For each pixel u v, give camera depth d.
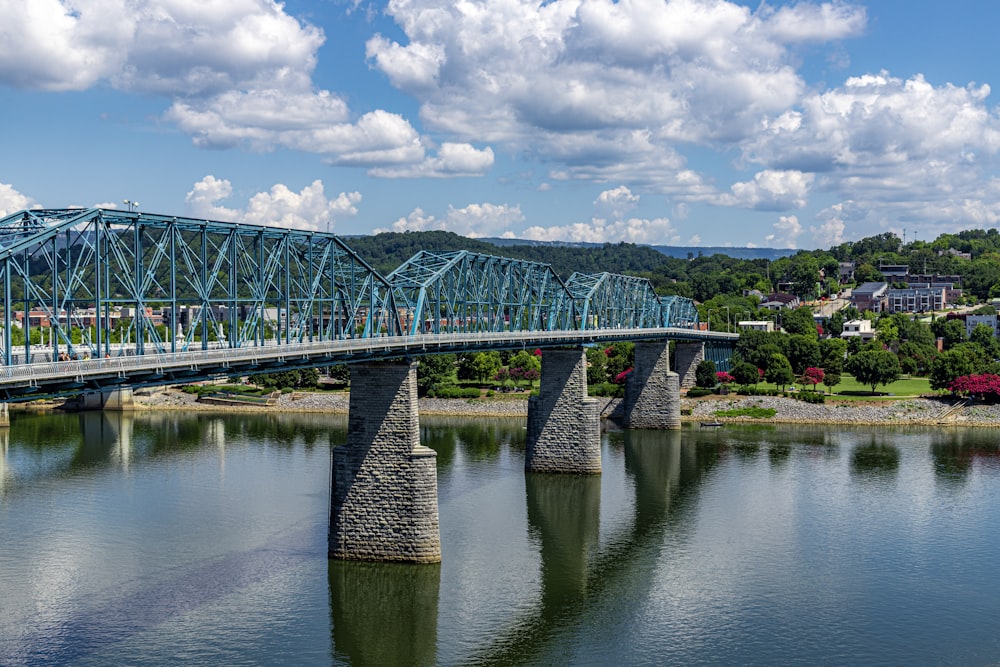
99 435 155.00
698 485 122.31
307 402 191.38
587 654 71.62
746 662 70.81
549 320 148.25
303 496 110.06
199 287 75.88
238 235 80.31
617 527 102.38
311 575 84.62
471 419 180.50
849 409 180.88
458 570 87.69
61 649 69.38
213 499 108.56
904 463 137.00
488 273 130.12
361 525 87.94
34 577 83.06
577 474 128.12
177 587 81.19
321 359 81.50
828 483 123.44
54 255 63.00
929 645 73.94
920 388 199.38
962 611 80.38
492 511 108.25
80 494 110.88
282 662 68.69
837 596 83.19
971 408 179.62
